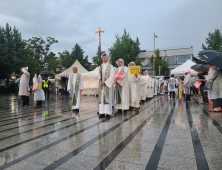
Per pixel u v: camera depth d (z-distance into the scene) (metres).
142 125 4.39
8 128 4.31
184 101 10.41
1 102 11.00
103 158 2.50
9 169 2.22
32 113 6.55
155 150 2.76
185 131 3.78
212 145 2.94
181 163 2.30
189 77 10.20
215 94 6.22
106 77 5.57
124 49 32.66
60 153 2.70
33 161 2.44
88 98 13.70
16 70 28.34
